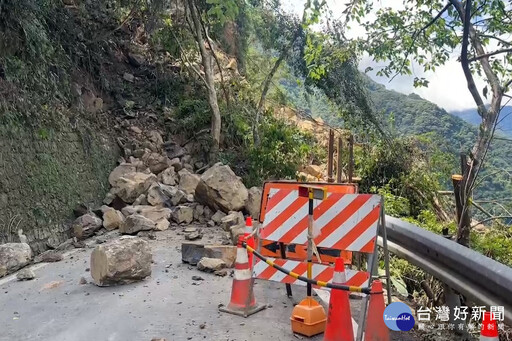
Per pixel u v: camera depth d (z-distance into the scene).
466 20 6.27
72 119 11.16
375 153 15.05
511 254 7.80
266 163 14.02
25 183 8.70
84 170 11.05
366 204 4.84
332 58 8.79
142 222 9.41
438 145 15.02
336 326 4.12
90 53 14.09
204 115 15.45
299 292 5.89
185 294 5.81
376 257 5.19
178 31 16.11
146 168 12.73
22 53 9.66
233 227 8.29
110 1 15.27
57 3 12.55
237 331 4.62
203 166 14.68
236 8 7.17
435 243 4.30
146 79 16.59
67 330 4.71
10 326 4.85
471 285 3.79
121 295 5.79
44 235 8.94
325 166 15.97
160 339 4.37
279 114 17.66
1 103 8.44
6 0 9.11
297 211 5.14
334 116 17.83
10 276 6.84
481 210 8.16
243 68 18.55
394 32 8.21
